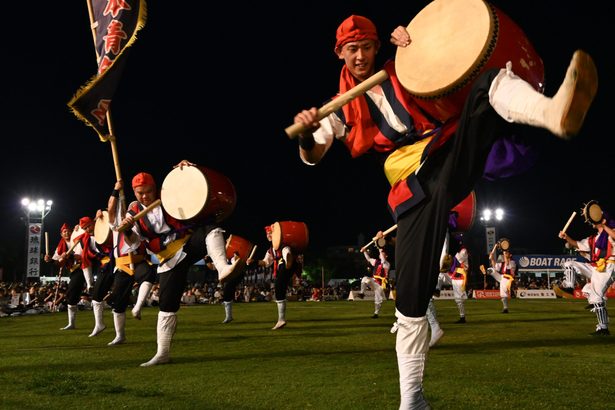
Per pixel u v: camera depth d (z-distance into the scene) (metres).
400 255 2.51
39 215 33.22
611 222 8.16
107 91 6.04
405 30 2.53
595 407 3.21
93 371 4.76
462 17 2.35
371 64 2.91
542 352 5.64
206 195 5.20
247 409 3.30
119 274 7.18
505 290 13.66
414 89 2.40
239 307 18.02
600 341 6.70
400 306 2.48
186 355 5.75
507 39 2.25
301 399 3.51
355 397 3.53
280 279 9.71
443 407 3.21
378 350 5.98
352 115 2.88
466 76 2.25
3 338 8.05
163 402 3.51
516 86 2.03
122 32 6.05
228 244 5.63
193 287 27.70
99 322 8.45
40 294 20.44
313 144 2.79
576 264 8.46
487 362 4.95
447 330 8.40
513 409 3.17
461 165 2.38
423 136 2.63
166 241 5.27
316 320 11.21
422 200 2.44
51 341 7.56
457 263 10.59
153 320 11.60
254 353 5.83
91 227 9.98
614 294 25.31
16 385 4.12
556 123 1.70
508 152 2.58
